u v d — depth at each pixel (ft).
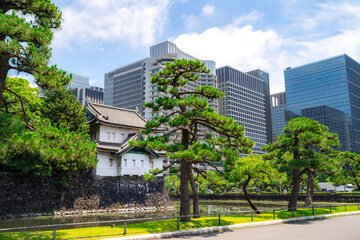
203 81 460.55
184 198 67.77
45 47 47.11
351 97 572.92
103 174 138.00
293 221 77.05
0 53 43.50
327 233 56.80
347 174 128.67
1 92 48.39
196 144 62.59
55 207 113.91
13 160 101.50
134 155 149.48
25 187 107.04
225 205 181.47
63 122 130.82
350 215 94.27
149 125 65.46
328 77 603.67
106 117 150.20
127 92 496.64
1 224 83.10
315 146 93.45
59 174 118.93
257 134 588.50
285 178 128.16
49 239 46.26
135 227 58.85
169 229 57.16
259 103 626.64
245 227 65.57
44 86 49.80
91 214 118.01
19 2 50.55
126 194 140.77
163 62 426.51
